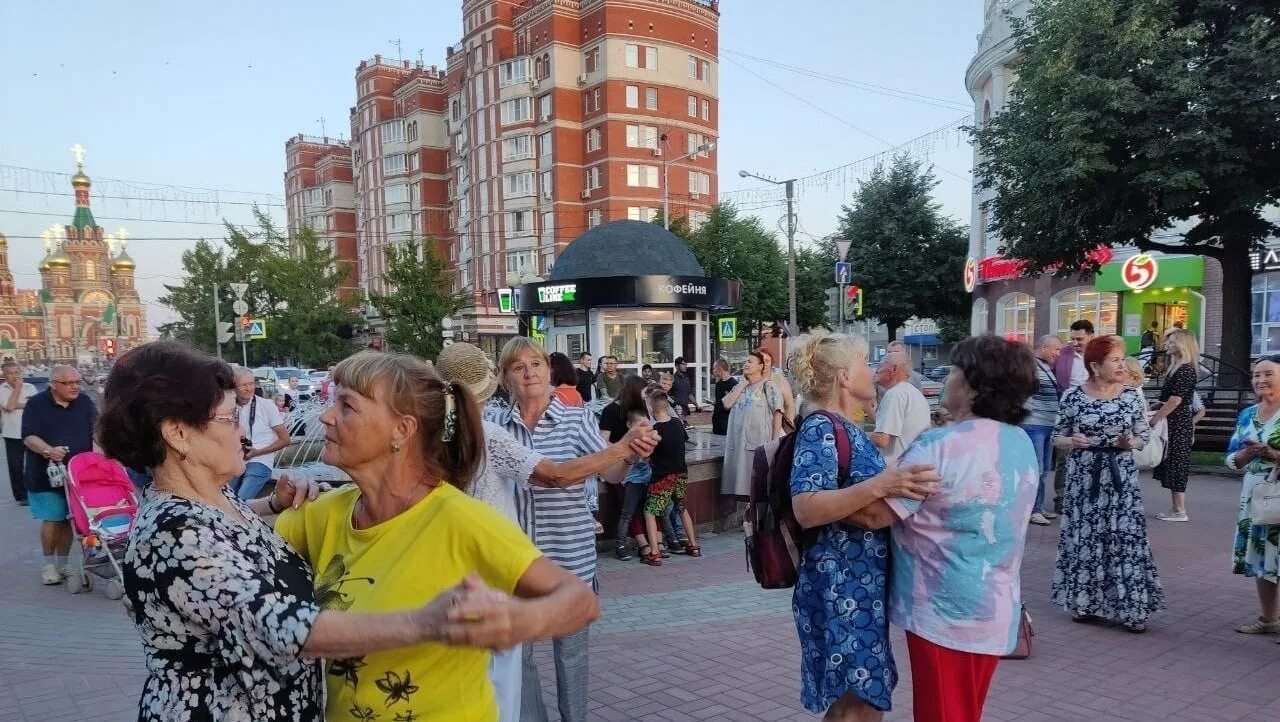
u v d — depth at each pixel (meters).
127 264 85.06
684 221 35.34
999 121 16.20
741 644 4.68
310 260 40.59
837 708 2.53
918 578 2.48
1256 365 4.43
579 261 18.58
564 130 48.09
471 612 1.22
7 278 82.19
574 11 47.91
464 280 57.72
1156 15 12.95
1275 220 19.38
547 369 3.50
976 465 2.41
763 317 34.62
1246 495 4.50
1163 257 22.36
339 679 1.59
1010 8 25.48
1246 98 11.77
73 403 6.48
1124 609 4.59
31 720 3.82
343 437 1.62
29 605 5.78
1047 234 15.12
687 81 48.62
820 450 2.52
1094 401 4.66
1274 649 4.36
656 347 18.33
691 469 7.67
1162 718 3.56
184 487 1.54
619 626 5.04
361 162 66.69
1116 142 13.25
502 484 2.89
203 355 1.60
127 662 4.60
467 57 53.34
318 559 1.73
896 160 33.75
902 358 5.57
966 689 2.44
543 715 3.24
